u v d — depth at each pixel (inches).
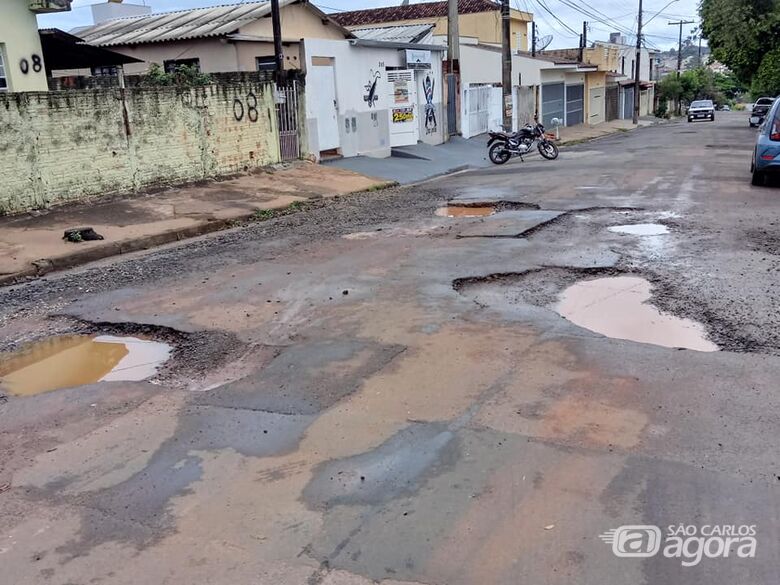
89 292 309.1
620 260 316.2
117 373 214.2
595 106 1979.6
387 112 868.0
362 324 242.7
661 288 271.9
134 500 142.3
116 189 522.3
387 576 114.9
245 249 389.1
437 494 138.3
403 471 147.3
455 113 1083.9
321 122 745.6
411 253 349.7
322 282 301.9
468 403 177.3
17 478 153.7
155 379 206.7
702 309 243.8
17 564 123.3
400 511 133.1
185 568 119.6
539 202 497.4
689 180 583.2
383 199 576.1
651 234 370.0
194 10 931.3
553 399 177.5
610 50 2260.1
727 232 366.6
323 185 632.4
